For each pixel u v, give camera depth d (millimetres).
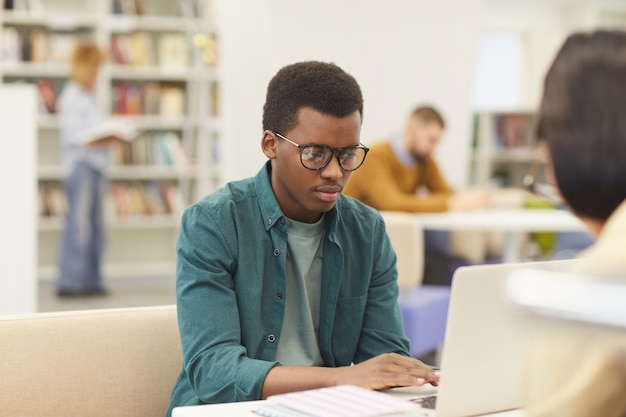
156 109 9578
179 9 9672
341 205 2062
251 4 7090
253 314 1923
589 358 996
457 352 1459
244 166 6848
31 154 4898
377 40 7695
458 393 1482
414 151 5977
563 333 587
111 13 9430
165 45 9602
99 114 8211
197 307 1864
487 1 11586
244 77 6973
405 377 1668
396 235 4445
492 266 1465
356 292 2041
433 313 4684
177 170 9648
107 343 2061
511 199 7090
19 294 4879
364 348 2059
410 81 7863
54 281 9375
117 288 8891
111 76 9492
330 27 7480
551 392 1018
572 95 1073
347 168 1872
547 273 612
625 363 967
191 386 1913
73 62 8117
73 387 1998
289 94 1870
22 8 9094
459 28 7965
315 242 1993
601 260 976
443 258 5863
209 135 9523
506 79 11859
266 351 1938
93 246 8273
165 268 10156
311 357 1982
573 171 1074
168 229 10250
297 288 1979
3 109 4859
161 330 2127
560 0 11680
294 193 1898
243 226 1946
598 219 1096
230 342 1847
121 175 9523
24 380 1954
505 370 1526
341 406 1503
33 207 4910
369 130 7797
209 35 9531
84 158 8156
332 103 1833
